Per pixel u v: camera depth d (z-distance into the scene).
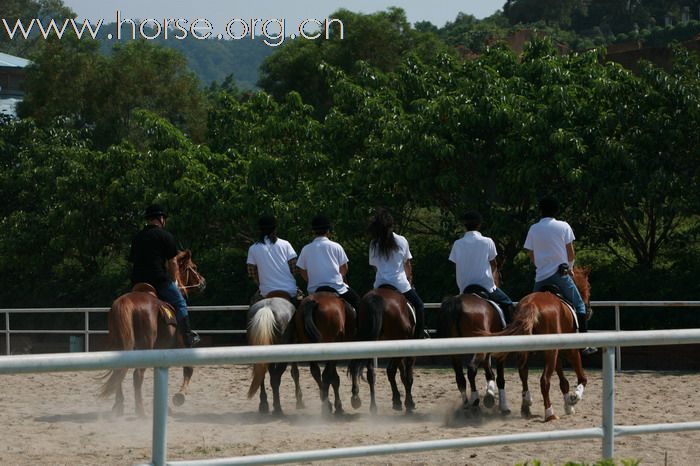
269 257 12.20
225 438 10.10
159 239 11.87
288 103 26.14
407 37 46.66
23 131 33.62
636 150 21.06
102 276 29.77
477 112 21.66
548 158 21.42
